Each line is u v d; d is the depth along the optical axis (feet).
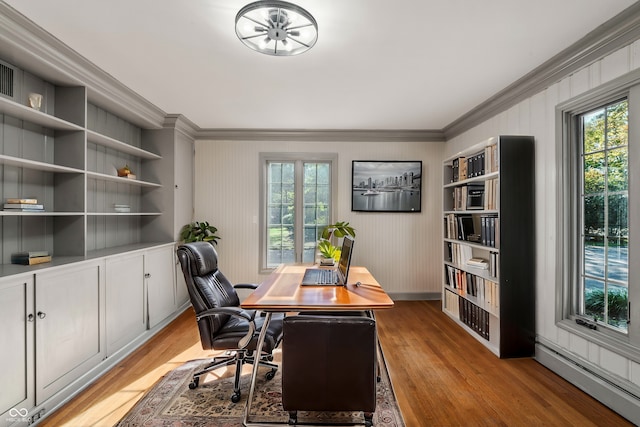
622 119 7.22
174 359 9.41
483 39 7.29
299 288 8.14
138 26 6.79
